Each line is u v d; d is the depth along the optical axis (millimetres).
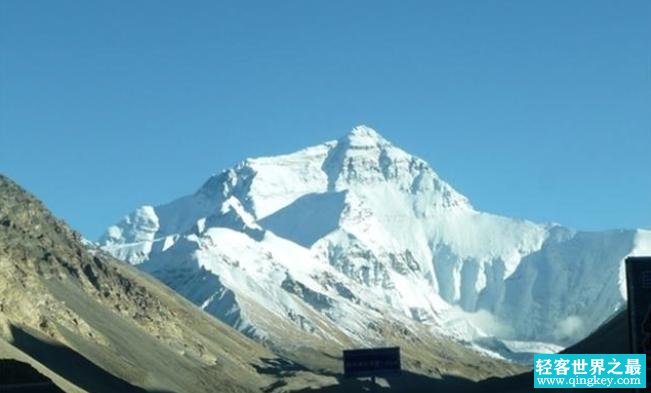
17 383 126562
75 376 192625
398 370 158500
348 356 158625
